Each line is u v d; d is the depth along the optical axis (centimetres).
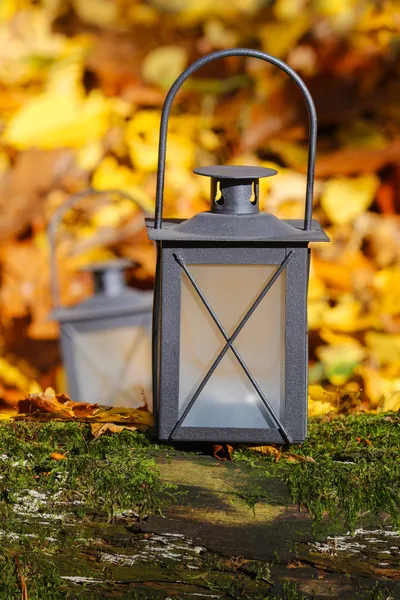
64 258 439
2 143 454
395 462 184
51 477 182
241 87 470
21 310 423
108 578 183
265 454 190
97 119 459
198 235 179
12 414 211
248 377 184
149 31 467
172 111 473
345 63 463
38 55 464
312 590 179
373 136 457
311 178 183
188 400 186
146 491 179
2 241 445
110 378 320
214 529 178
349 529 176
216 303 182
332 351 379
